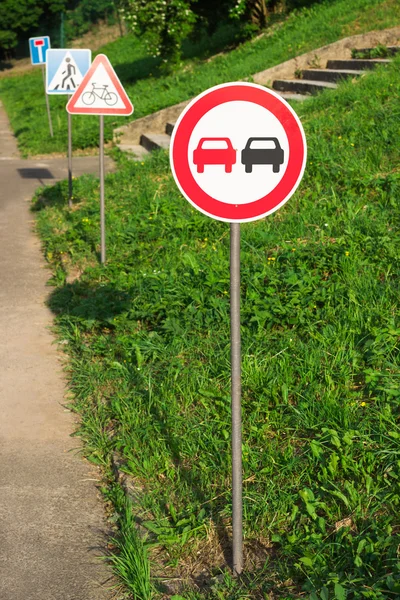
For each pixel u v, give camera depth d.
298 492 3.73
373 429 4.14
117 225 9.13
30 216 10.96
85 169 14.75
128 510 3.71
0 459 4.43
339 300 5.77
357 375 4.84
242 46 21.34
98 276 7.55
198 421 4.54
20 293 7.47
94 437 4.62
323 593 2.94
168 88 19.92
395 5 17.91
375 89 11.39
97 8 60.25
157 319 6.11
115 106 7.83
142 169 12.27
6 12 57.34
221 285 6.41
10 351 6.02
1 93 38.44
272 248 7.30
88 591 3.32
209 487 3.91
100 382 5.30
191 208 9.23
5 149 18.94
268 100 3.15
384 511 3.57
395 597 2.99
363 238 6.83
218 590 3.19
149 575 3.31
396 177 7.94
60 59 10.30
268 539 3.53
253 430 4.31
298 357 5.09
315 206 8.00
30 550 3.60
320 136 9.97
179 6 21.09
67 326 6.41
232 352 3.28
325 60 16.31
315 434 4.25
